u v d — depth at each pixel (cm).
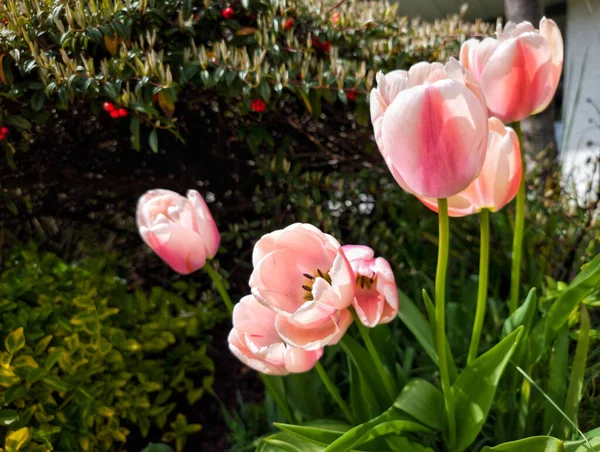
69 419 43
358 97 54
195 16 52
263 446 36
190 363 54
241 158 63
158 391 54
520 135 34
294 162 63
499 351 29
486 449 29
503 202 28
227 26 53
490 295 55
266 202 60
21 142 52
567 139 60
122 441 48
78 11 46
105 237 66
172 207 32
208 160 62
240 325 29
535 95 31
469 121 21
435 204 29
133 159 62
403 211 66
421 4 128
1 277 52
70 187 59
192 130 61
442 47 61
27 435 37
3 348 42
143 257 67
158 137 60
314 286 25
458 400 31
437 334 29
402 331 53
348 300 25
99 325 45
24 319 43
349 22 58
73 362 43
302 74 50
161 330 53
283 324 27
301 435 31
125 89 48
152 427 53
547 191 53
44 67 44
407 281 60
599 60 122
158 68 46
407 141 22
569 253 51
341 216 64
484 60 32
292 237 27
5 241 61
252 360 29
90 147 60
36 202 61
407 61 60
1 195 56
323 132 63
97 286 54
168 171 62
